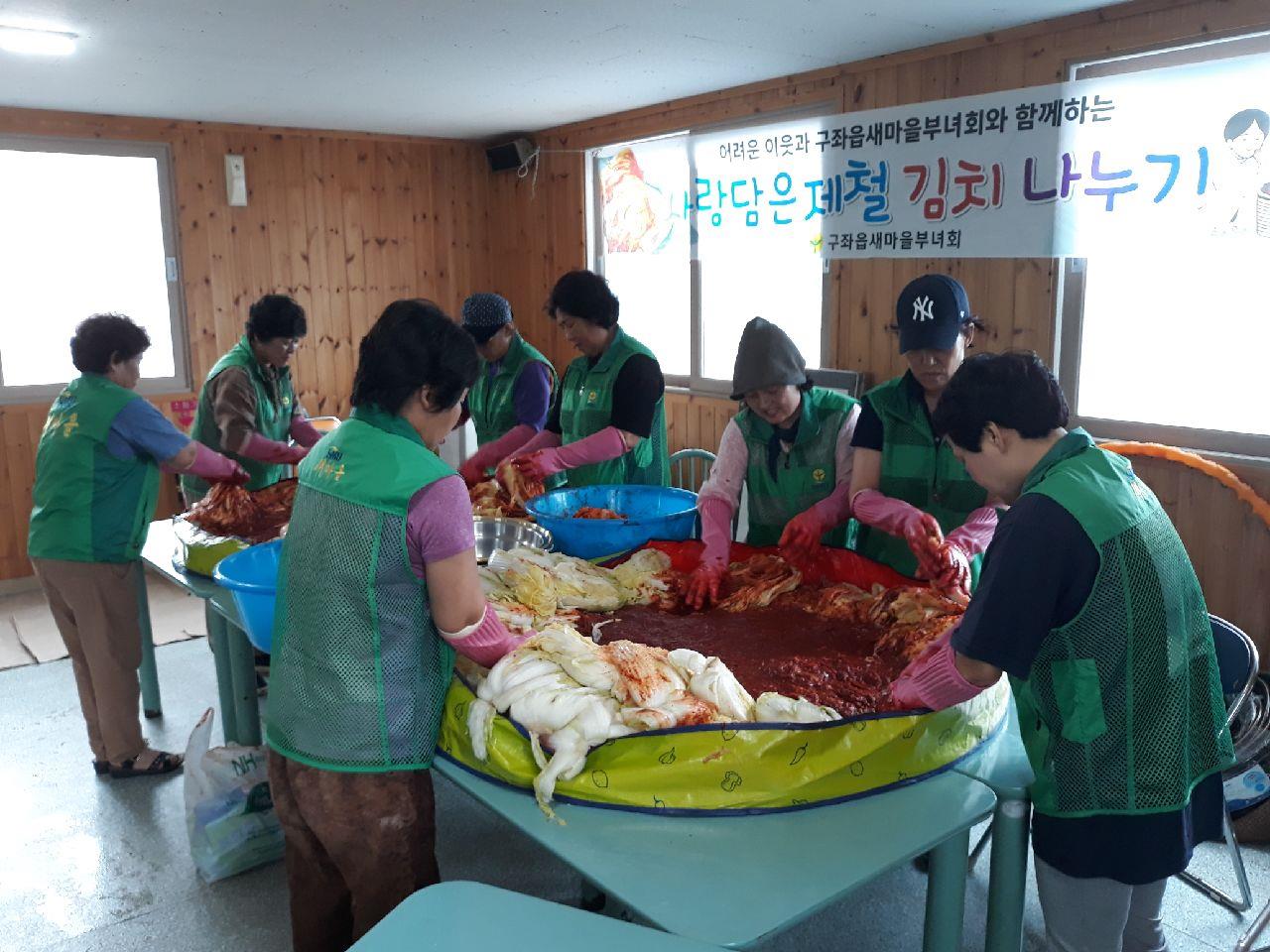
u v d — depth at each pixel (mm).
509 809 1402
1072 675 1287
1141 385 3430
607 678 1445
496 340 3203
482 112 5008
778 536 2385
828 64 4035
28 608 4594
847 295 4234
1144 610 1261
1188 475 3242
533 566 1979
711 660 1506
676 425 5184
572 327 2814
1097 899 1365
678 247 5008
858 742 1393
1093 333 3525
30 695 3627
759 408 2193
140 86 4215
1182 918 2254
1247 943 2041
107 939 2250
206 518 2730
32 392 4871
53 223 4836
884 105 3934
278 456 3172
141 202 5047
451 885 1076
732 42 3633
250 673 2785
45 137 4730
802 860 1276
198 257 5191
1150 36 3146
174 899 2393
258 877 2486
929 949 1426
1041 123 3447
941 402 1408
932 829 1344
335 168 5551
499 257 6164
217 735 3252
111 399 2725
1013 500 1418
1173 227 3184
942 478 2131
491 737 1440
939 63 3729
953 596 1817
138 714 3000
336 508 1449
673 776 1377
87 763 3090
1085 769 1306
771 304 4660
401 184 5789
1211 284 3195
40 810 2805
